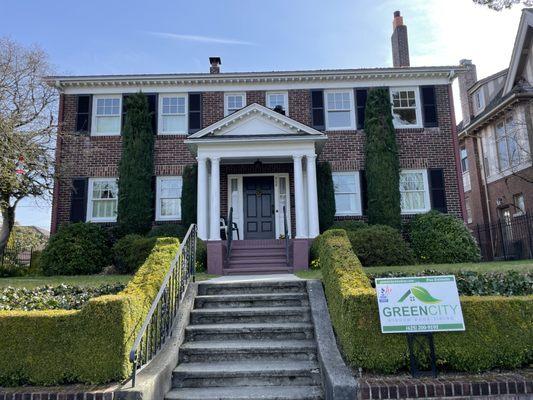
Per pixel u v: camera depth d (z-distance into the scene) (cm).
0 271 1485
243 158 1345
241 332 597
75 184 1473
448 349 464
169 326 577
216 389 492
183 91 1548
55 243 1280
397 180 1433
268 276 927
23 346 457
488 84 2108
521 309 475
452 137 1516
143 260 1188
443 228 1301
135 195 1426
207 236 1293
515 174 1767
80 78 1505
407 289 473
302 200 1241
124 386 423
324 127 1515
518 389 422
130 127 1469
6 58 1415
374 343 467
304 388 487
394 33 1939
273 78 1533
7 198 1492
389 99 1499
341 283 540
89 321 459
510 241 1811
